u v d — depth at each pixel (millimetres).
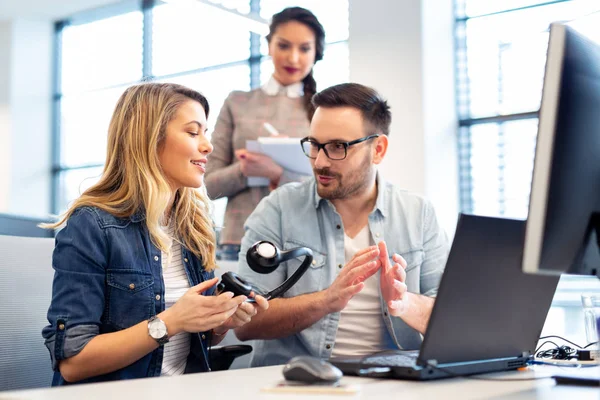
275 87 3100
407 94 3832
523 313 1248
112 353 1357
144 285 1529
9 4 6270
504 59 3850
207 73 5598
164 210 1671
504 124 3826
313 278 1818
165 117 1613
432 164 3793
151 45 6035
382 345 1791
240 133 3053
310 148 1843
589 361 1444
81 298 1417
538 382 1135
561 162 936
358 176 1809
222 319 1369
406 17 3854
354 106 1801
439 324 1090
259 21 3566
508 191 3803
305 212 1881
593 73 996
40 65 6691
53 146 6754
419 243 1887
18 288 1583
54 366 1390
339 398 945
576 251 988
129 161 1599
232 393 971
